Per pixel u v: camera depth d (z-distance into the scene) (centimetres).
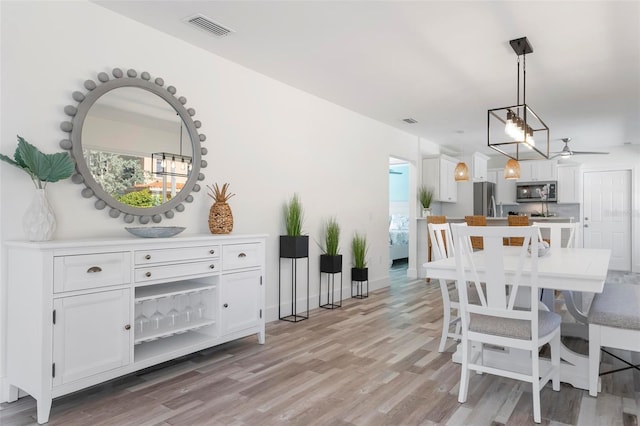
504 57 358
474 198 805
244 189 386
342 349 327
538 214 890
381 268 604
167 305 313
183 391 249
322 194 487
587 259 295
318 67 386
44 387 210
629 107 522
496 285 226
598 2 264
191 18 293
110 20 283
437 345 336
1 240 235
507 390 249
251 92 393
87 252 229
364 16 287
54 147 255
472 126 633
